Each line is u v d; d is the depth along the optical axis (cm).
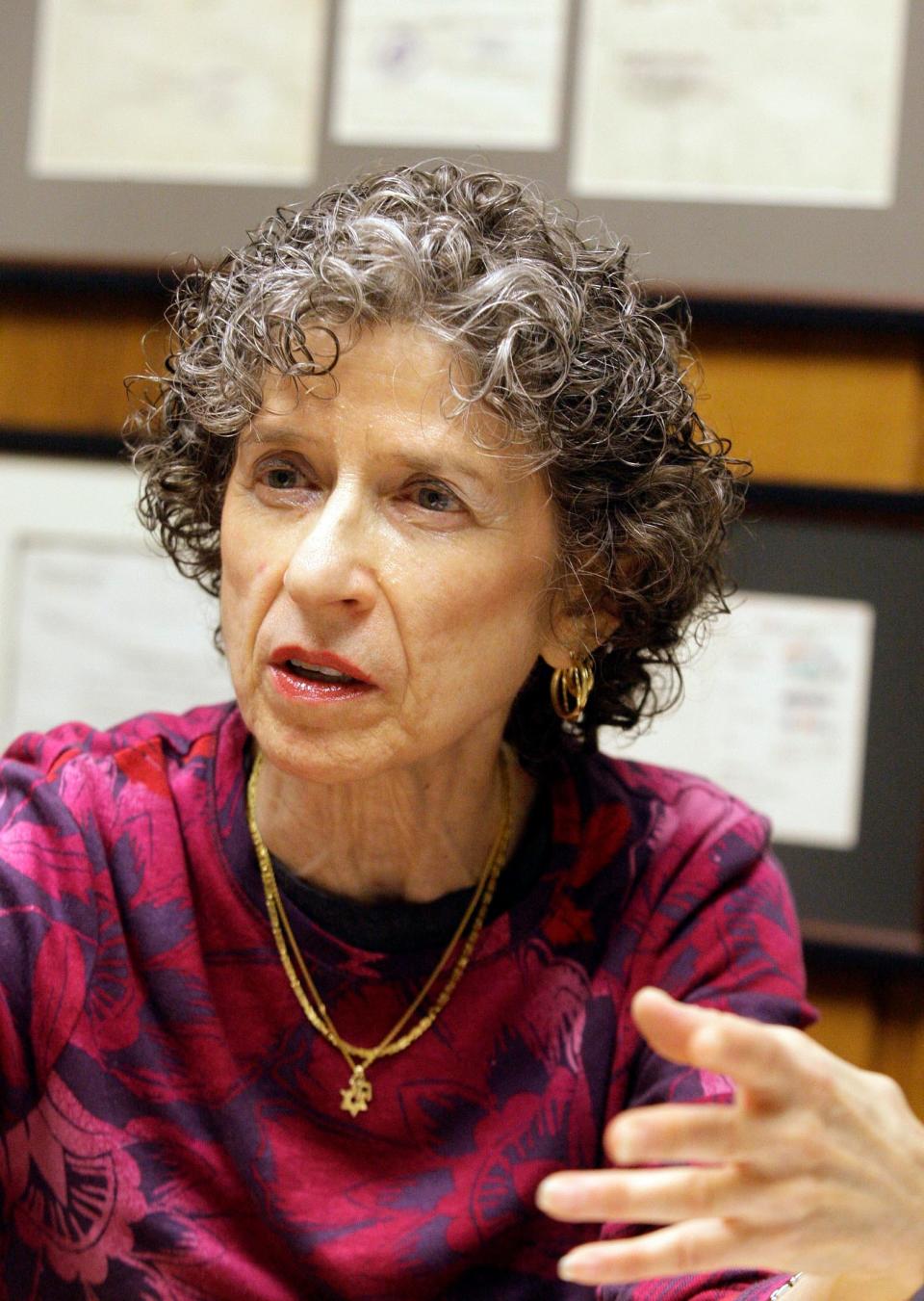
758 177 220
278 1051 136
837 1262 93
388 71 228
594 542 135
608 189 222
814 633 221
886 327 216
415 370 121
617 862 149
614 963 144
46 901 135
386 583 121
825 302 217
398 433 121
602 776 155
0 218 234
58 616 233
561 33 224
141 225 231
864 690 220
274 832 141
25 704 233
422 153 226
